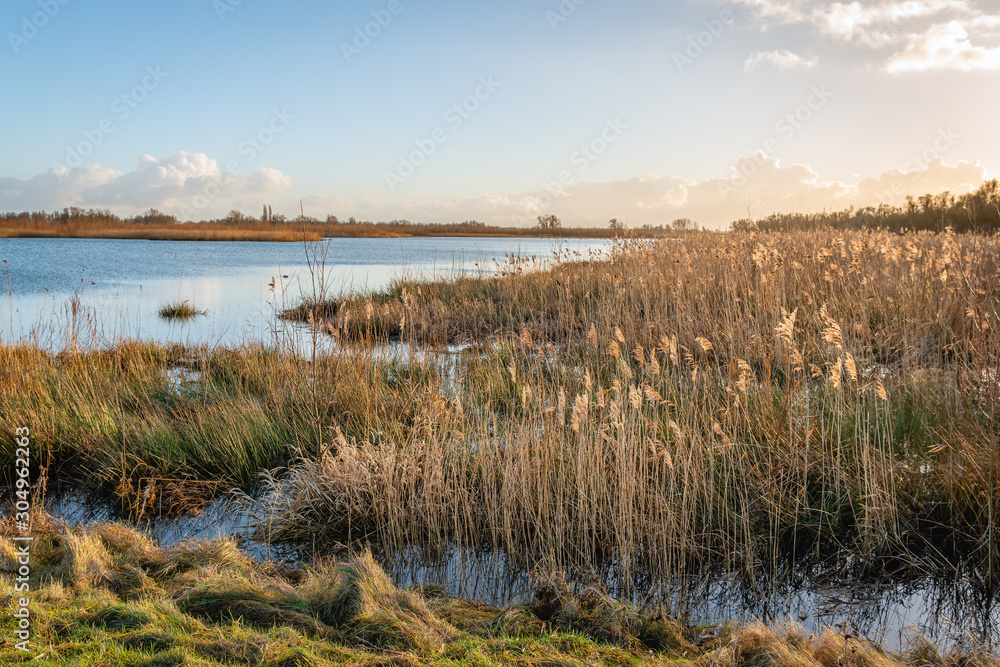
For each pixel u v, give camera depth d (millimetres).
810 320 8438
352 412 7035
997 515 4312
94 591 3715
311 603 3707
